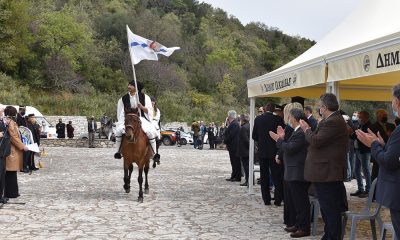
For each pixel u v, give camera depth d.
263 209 10.17
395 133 4.74
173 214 9.51
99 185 13.74
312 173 6.61
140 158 10.93
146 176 12.20
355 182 15.09
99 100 50.19
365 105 33.25
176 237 7.57
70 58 51.25
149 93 58.28
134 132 10.66
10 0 44.81
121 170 18.17
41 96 47.12
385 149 4.86
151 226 8.36
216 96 65.50
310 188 8.19
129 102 11.34
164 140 41.66
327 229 6.95
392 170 4.77
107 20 63.69
